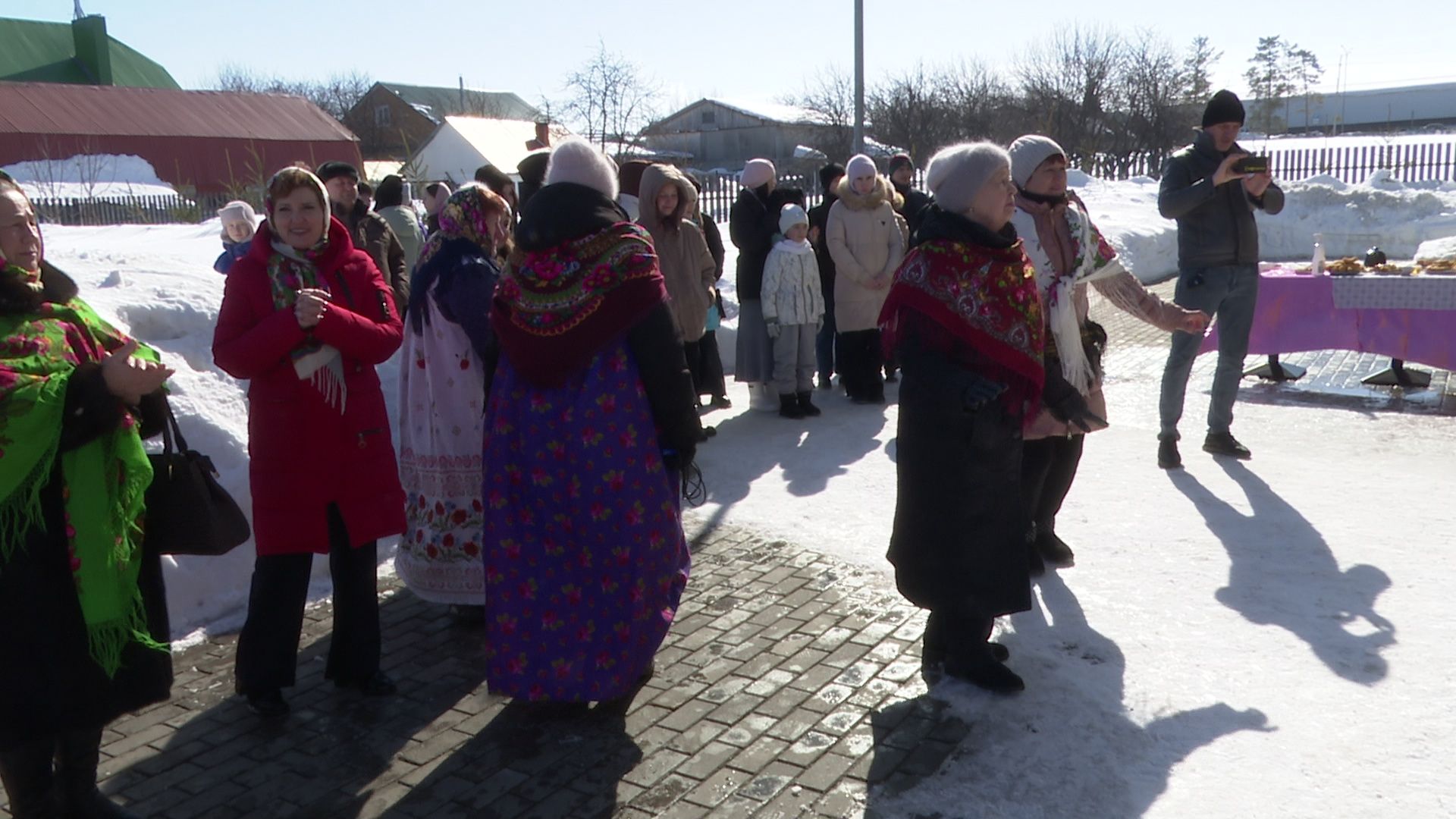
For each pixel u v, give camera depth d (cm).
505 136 4544
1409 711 328
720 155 6181
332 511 355
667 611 351
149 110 4016
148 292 535
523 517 342
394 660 396
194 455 288
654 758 322
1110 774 302
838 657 383
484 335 374
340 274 348
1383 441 638
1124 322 1105
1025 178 405
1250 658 368
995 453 340
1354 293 748
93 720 269
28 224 264
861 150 1658
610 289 328
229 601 442
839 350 796
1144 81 4000
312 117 4409
